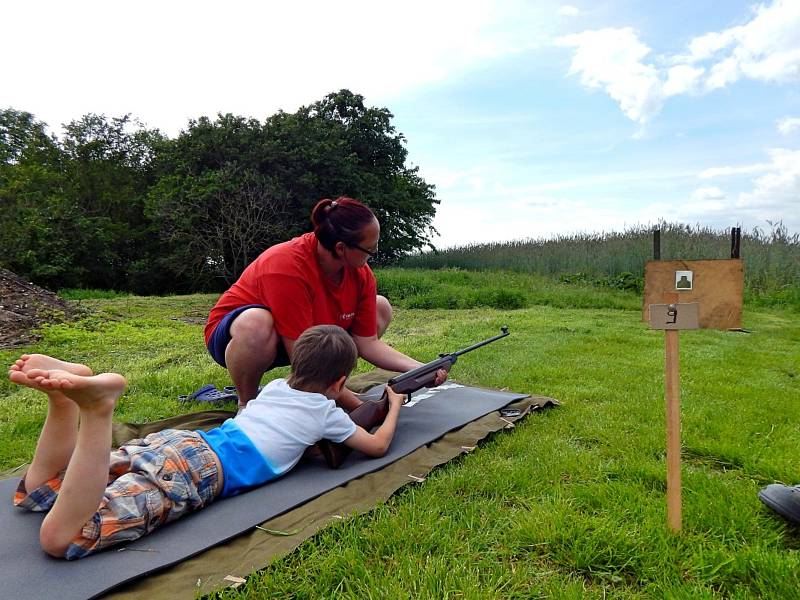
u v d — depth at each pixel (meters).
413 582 1.82
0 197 20.33
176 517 2.12
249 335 3.19
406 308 11.76
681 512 2.24
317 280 3.23
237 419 2.53
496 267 18.42
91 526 1.90
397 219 24.30
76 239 21.88
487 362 5.51
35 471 2.17
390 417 2.92
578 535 2.09
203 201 19.72
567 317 9.43
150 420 3.74
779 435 3.26
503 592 1.82
